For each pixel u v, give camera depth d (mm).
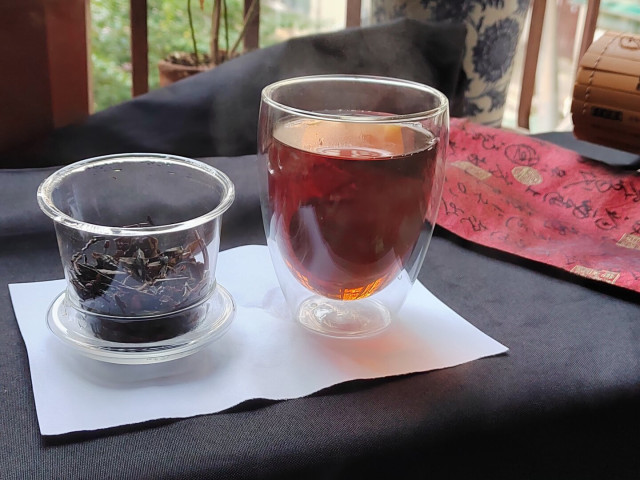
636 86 476
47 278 363
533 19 745
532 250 416
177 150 542
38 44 501
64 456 246
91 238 289
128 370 291
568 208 458
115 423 261
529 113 791
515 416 291
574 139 574
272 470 254
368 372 301
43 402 268
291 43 567
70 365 291
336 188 298
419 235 340
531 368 314
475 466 293
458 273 400
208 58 643
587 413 304
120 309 287
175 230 293
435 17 637
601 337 342
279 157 313
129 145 531
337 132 305
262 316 337
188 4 616
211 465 249
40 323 318
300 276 338
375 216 304
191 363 298
